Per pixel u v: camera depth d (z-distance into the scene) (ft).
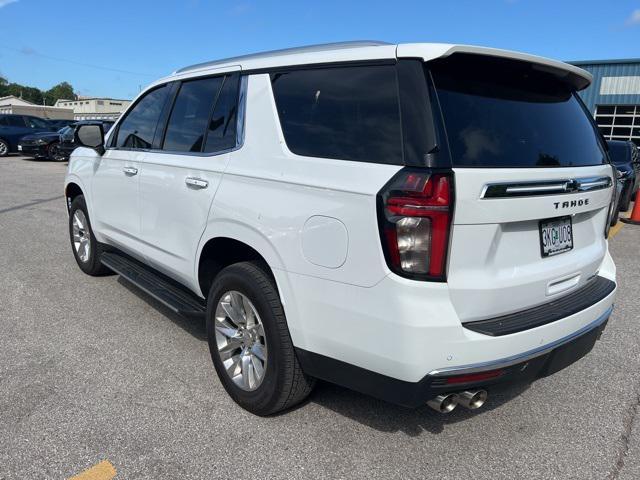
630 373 12.03
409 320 7.18
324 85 8.79
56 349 12.50
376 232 7.35
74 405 10.07
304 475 8.32
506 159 7.78
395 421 9.82
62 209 32.12
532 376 8.43
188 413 9.91
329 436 9.31
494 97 8.18
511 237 8.00
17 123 76.54
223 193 9.93
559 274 8.87
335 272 7.90
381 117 7.79
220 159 10.32
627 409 10.49
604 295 9.63
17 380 10.98
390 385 7.68
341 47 9.02
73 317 14.48
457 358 7.38
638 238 28.12
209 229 10.36
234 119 10.35
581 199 8.93
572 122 9.55
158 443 8.99
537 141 8.45
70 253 21.27
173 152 12.00
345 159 8.03
